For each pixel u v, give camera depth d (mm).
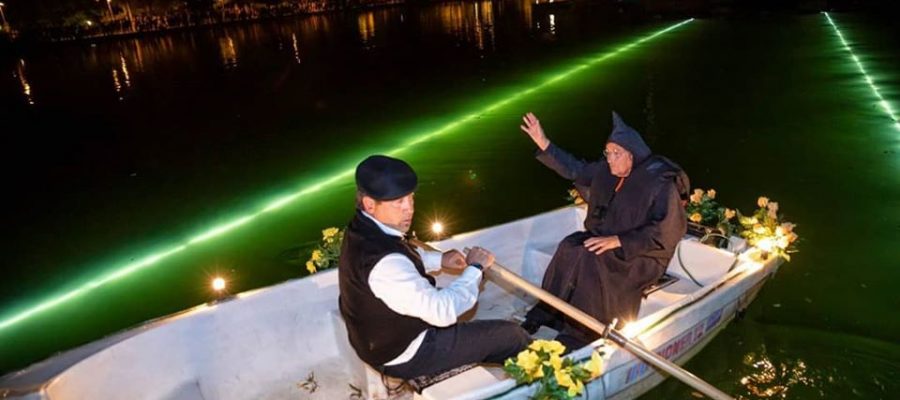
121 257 6621
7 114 15156
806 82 12383
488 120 11008
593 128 10133
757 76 13227
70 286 6066
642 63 15625
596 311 3592
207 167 9727
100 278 6172
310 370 3506
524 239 4410
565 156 4027
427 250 3152
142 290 5855
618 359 3061
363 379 3277
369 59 20203
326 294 3623
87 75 20984
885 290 4668
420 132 10578
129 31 34281
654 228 3393
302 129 11641
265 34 31500
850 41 16875
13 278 6348
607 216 3701
